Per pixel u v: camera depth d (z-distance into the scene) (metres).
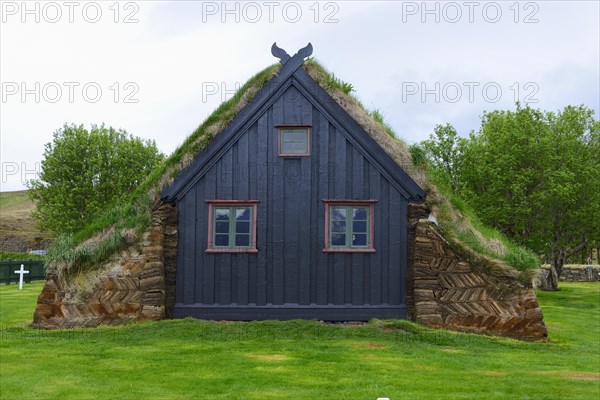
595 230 33.31
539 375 10.61
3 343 13.22
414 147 17.23
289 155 16.47
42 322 15.48
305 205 16.38
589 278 43.25
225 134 16.56
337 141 16.50
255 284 16.25
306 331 14.47
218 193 16.48
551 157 30.22
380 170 16.38
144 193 16.88
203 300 16.23
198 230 16.41
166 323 15.04
